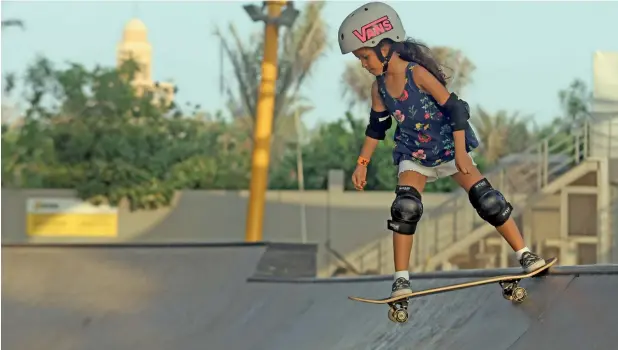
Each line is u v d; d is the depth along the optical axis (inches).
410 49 185.9
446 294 232.1
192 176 949.2
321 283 337.4
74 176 922.1
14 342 295.9
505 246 776.3
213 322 305.1
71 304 339.6
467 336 196.5
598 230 753.6
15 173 935.7
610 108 770.2
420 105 186.2
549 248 785.6
